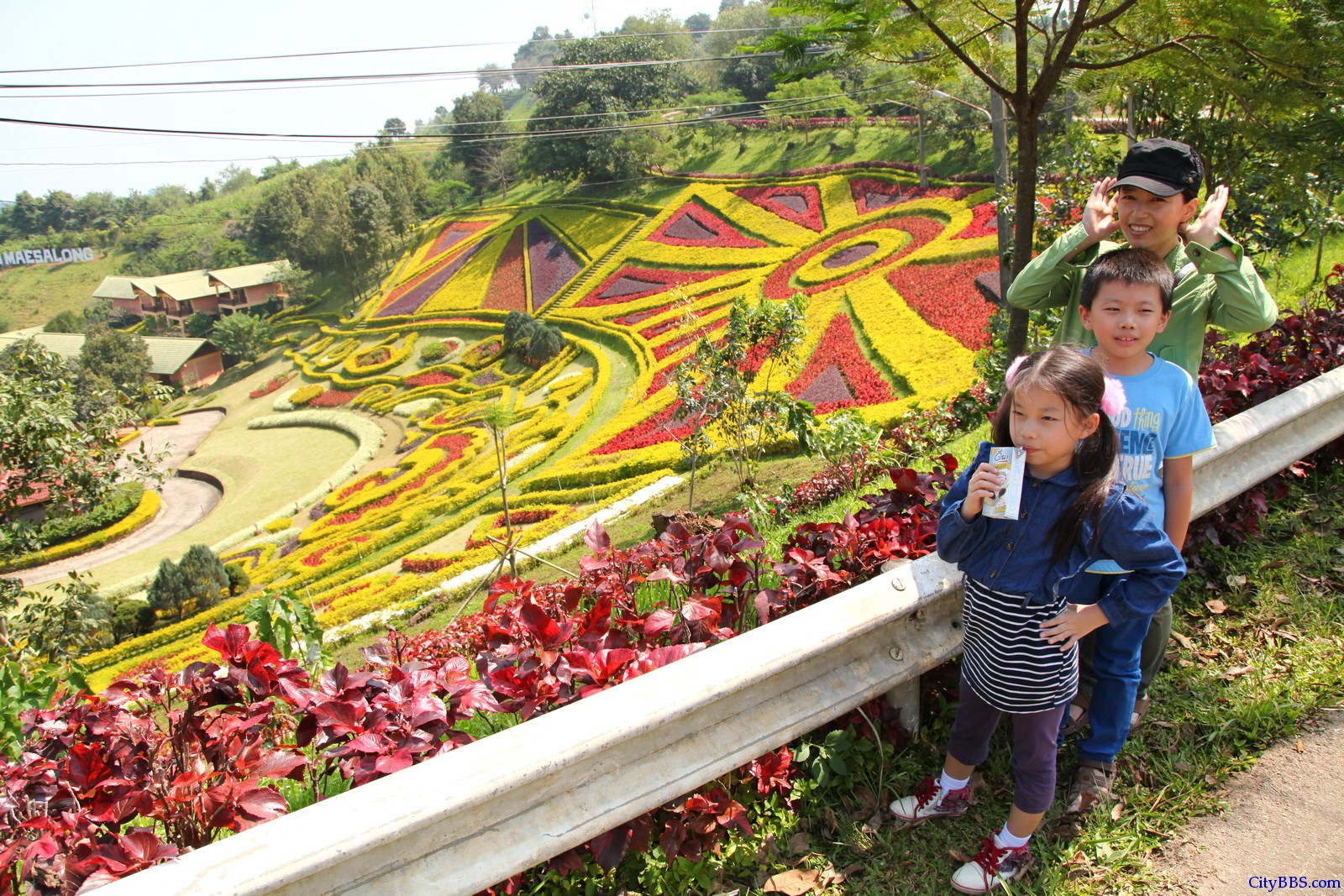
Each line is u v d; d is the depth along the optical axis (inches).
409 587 719.1
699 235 1856.5
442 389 1664.6
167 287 2655.0
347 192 2472.9
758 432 632.4
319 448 1578.5
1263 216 396.5
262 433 1753.2
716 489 670.5
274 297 2711.6
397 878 71.5
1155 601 80.4
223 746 93.2
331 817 69.8
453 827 73.5
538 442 1179.9
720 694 83.7
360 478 1294.3
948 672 112.4
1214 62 218.4
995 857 86.7
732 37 3102.9
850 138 1980.8
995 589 83.8
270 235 2790.4
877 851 93.9
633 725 78.8
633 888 89.8
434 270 2362.2
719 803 90.4
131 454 549.0
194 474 1555.1
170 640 812.6
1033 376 79.4
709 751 85.8
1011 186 516.4
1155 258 96.3
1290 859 85.9
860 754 103.6
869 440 390.0
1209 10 198.5
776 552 176.4
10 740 106.3
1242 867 86.1
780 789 99.2
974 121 1536.7
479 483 1043.9
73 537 1259.2
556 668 96.0
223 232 3762.3
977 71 227.9
